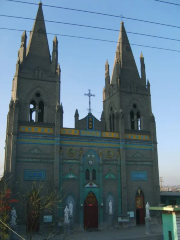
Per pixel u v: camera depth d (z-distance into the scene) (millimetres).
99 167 48188
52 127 47375
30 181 43969
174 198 57344
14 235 36688
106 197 47594
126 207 47344
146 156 52188
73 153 47438
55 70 51281
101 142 49594
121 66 56875
